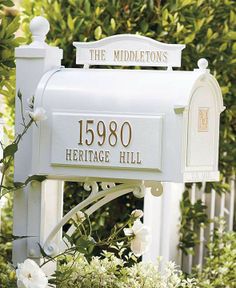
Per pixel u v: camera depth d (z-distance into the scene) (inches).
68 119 224.1
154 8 348.8
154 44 227.6
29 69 233.6
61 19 350.3
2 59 256.1
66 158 224.5
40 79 232.2
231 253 336.8
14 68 262.7
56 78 229.1
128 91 219.9
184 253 357.7
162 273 289.4
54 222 241.4
